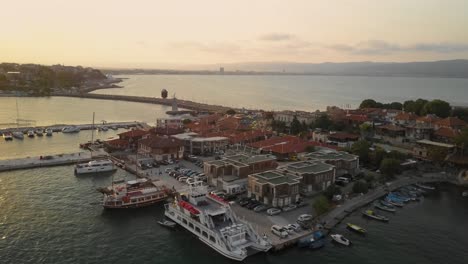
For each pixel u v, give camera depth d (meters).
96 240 90.62
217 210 94.44
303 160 139.12
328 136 186.62
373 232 96.81
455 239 94.25
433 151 152.38
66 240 89.88
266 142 171.25
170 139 165.12
